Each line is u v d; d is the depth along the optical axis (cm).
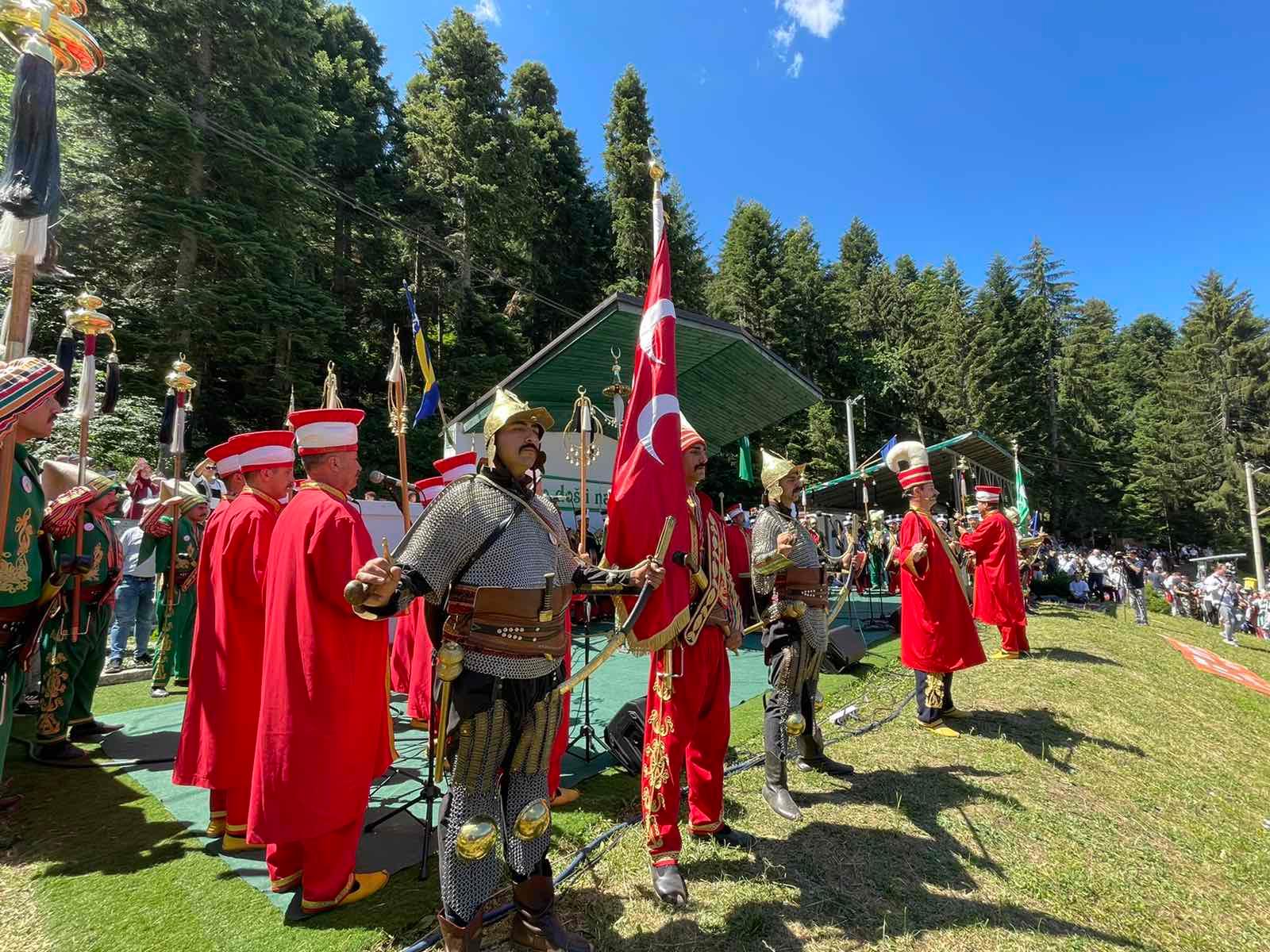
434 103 2809
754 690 675
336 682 269
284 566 277
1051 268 5931
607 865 319
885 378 4356
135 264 1745
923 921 289
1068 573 1969
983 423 4241
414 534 234
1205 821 445
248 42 1888
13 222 293
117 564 509
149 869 313
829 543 1661
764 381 1268
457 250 2670
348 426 314
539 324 3097
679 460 309
